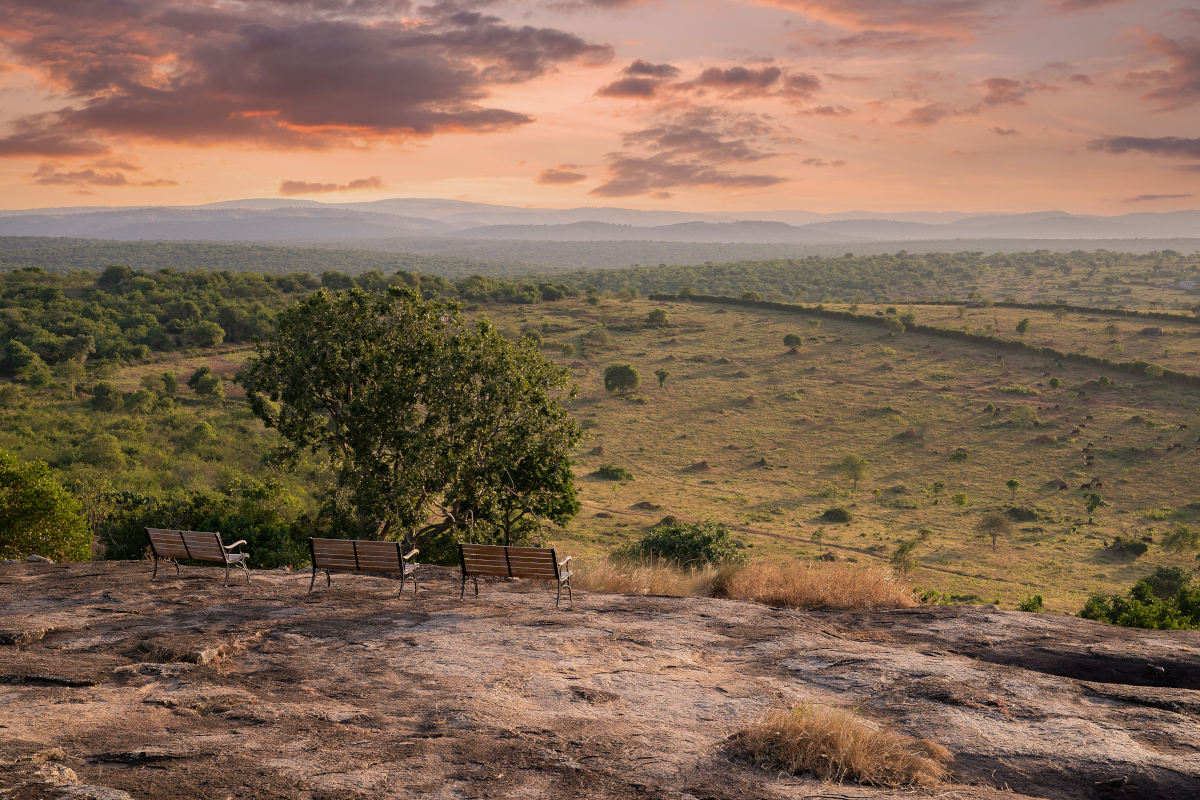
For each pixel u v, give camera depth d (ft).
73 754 15.37
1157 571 190.80
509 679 22.20
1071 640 28.09
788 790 15.05
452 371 69.10
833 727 16.96
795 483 296.10
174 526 73.31
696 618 30.71
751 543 219.61
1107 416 346.54
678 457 325.83
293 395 70.49
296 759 15.67
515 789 14.52
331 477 177.06
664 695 21.25
